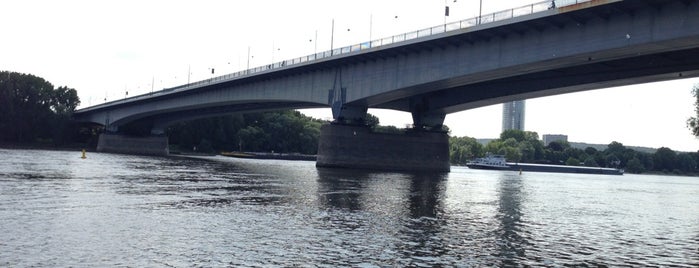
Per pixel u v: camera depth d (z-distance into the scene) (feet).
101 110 538.88
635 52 176.04
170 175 187.62
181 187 137.28
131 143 522.06
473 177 287.07
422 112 314.76
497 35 205.16
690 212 131.03
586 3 167.53
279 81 330.95
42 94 547.49
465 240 71.82
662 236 84.84
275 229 74.64
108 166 232.32
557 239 76.48
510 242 71.92
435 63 232.73
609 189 238.89
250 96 354.54
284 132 654.53
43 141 556.51
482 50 212.64
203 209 93.40
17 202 93.30
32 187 120.78
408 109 320.50
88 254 55.26
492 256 62.28
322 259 57.52
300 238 68.59
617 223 99.66
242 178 182.91
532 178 347.36
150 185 139.95
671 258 65.82
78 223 73.20
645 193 215.72
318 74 302.25
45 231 66.39
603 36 174.40
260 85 346.54
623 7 165.07
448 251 64.13
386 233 74.74
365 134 294.46
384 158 297.74
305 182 169.27
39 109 541.34
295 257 57.93
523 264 58.85
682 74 211.82
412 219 90.07
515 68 204.64
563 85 241.96
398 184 177.17
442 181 216.13
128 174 182.91
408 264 56.70
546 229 86.22
